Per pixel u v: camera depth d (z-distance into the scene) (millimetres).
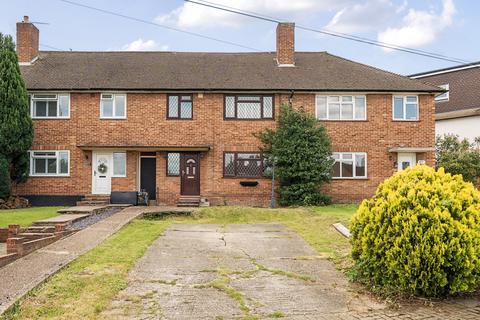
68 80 22953
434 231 6840
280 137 21672
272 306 6633
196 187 22594
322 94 22844
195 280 8008
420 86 23000
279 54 25156
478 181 24266
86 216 16781
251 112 22844
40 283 7492
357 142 22812
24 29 24703
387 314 6320
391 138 22844
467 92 29922
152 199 22812
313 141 21547
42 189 22359
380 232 7340
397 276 7121
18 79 20812
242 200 22531
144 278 8102
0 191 20188
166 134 22609
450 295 7113
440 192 7336
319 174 21281
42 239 10828
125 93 22594
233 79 23328
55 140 22516
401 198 7285
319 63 25688
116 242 11547
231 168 22656
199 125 22672
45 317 6012
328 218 16141
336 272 8703
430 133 22922
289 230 14469
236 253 10539
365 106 22875
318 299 6988
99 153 22688
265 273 8578
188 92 22594
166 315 6199
